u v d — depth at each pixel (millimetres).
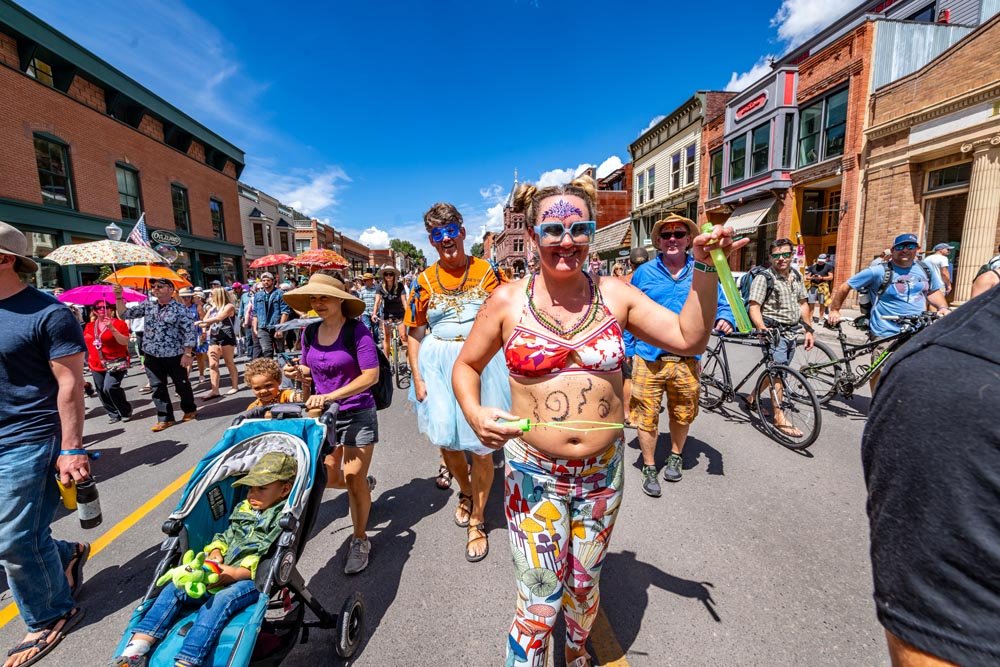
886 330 4711
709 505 3289
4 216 12602
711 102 18766
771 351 4645
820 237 14914
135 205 18188
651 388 3453
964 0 13469
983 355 569
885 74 12086
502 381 2930
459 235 2945
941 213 10688
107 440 5289
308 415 2664
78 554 2664
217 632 1581
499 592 2504
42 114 13797
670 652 2057
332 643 2195
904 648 606
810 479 3631
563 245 1409
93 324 6012
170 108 20125
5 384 2080
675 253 3533
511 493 1690
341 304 2721
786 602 2326
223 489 2189
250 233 28969
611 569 2631
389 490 3773
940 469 559
